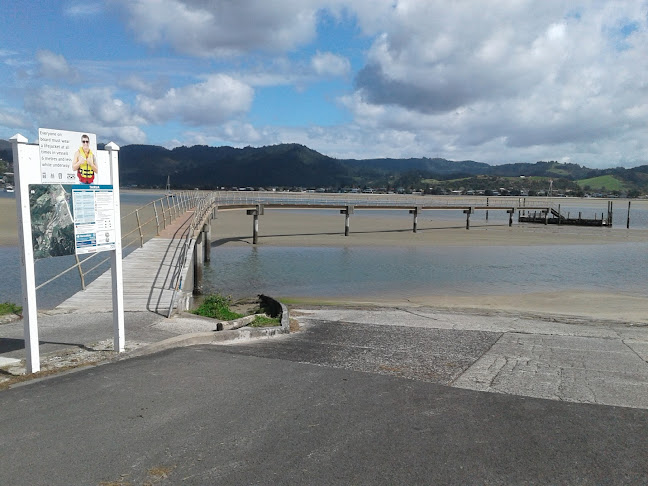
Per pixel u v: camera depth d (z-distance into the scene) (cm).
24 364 657
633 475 382
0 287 1862
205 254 2839
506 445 430
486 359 748
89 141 646
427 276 2402
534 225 6250
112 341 780
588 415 502
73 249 636
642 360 763
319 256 3036
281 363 674
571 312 1614
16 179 572
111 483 360
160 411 490
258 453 407
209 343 809
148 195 15338
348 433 448
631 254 3325
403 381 607
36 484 357
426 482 367
